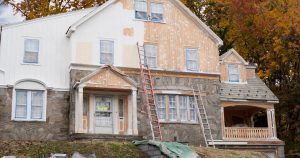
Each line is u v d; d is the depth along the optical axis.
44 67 25.89
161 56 27.88
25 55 25.67
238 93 29.52
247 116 33.09
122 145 21.33
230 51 30.91
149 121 26.42
